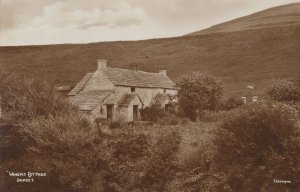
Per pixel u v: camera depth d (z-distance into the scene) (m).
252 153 13.09
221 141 13.67
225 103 39.59
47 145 14.30
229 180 12.65
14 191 13.23
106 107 34.34
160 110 36.72
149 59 93.88
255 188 12.13
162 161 14.48
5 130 15.27
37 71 82.31
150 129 23.69
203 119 33.00
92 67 87.44
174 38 112.56
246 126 13.31
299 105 24.47
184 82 35.22
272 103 14.18
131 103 35.81
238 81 66.88
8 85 16.77
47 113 16.33
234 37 99.81
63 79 76.62
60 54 98.62
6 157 14.82
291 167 12.17
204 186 12.90
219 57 86.81
